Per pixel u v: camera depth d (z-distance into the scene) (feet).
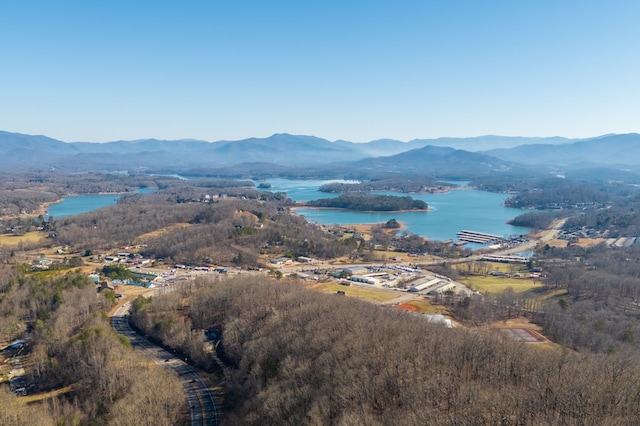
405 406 396.16
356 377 442.50
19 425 470.80
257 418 468.34
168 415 518.78
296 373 501.97
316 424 397.19
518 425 350.64
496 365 463.01
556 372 427.33
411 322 630.74
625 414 350.64
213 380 637.30
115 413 501.15
